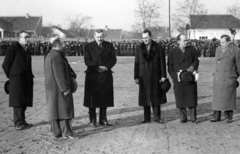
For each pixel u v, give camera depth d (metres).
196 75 7.73
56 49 6.47
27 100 7.45
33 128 7.52
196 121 7.88
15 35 84.19
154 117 7.99
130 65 27.36
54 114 6.39
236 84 7.91
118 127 7.57
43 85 14.94
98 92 7.61
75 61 32.78
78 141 6.45
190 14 45.75
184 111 7.92
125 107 9.96
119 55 44.56
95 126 7.62
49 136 6.84
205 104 10.36
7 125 7.81
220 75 7.88
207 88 13.89
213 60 34.19
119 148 5.96
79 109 9.57
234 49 7.88
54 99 6.39
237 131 7.09
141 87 7.90
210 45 41.41
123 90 13.33
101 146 6.11
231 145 6.07
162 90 7.88
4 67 7.37
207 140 6.41
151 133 6.99
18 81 7.33
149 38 7.85
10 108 9.80
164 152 5.70
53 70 6.30
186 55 7.91
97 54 7.68
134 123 7.98
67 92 6.35
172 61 8.07
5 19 87.81
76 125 7.78
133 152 5.72
